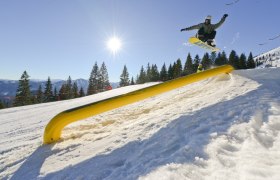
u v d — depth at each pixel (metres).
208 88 7.61
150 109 6.86
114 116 6.85
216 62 60.19
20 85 51.28
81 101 20.08
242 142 2.98
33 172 3.60
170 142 3.38
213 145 2.95
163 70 65.81
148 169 2.72
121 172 2.89
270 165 2.40
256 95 5.01
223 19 9.39
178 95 8.11
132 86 28.31
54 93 59.72
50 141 4.87
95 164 3.34
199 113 4.40
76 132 5.39
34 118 11.38
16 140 6.02
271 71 8.17
